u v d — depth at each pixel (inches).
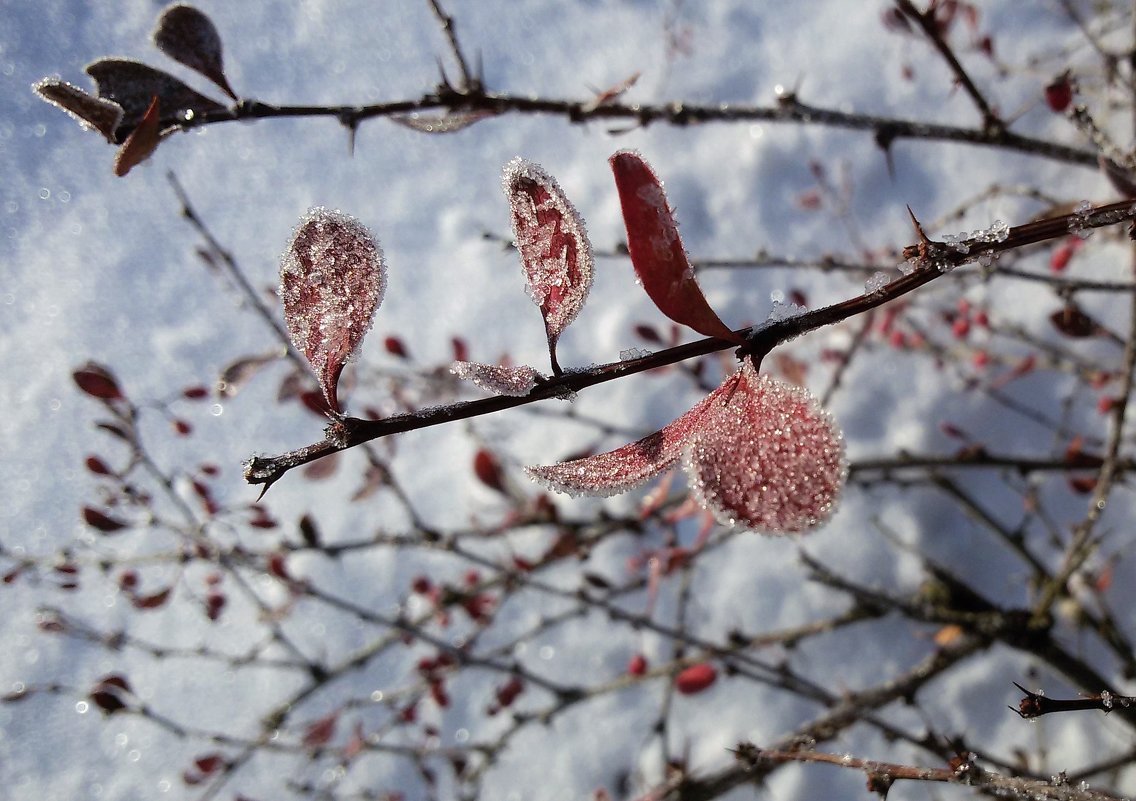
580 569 125.3
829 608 119.3
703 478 27.1
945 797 104.8
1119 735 98.2
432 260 145.5
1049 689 109.1
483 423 128.4
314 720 116.5
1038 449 118.3
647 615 95.7
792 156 138.9
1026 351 119.2
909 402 124.3
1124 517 112.2
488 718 122.0
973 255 31.2
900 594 111.3
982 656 113.1
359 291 31.1
